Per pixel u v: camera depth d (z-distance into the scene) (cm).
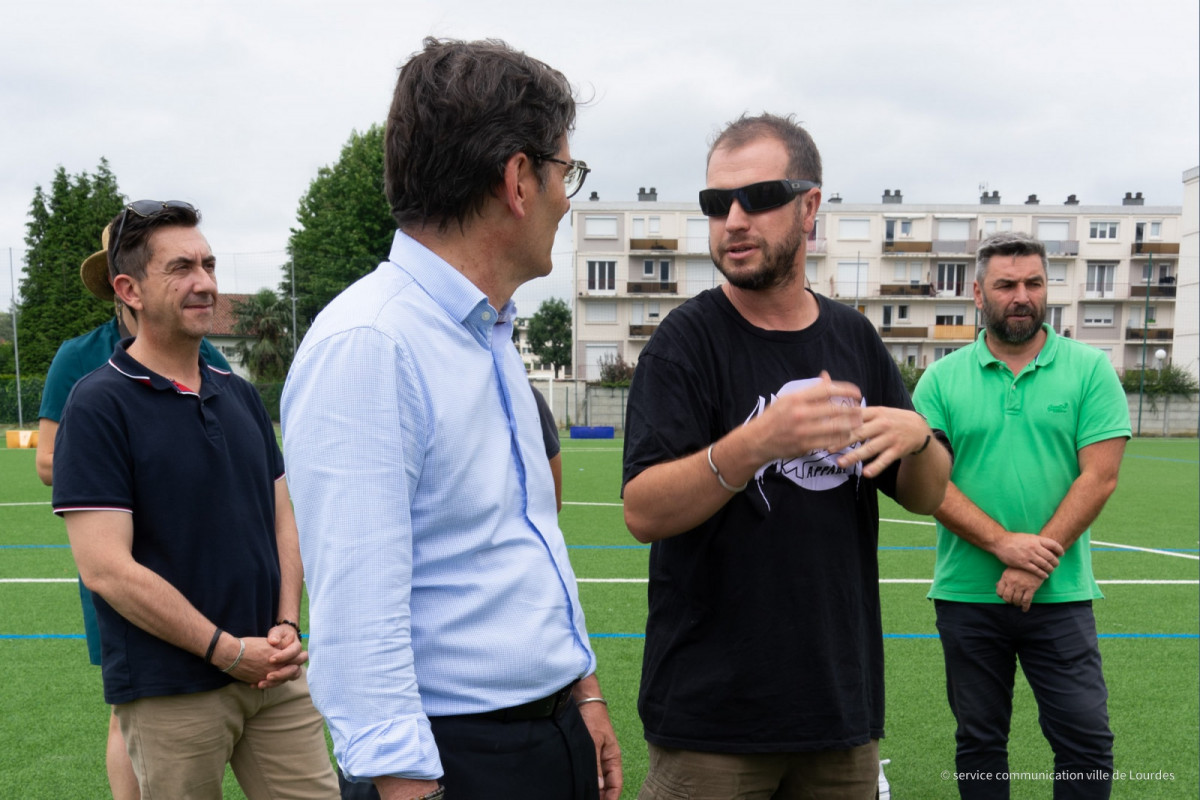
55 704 392
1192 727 368
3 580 639
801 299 189
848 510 182
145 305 206
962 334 4494
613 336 4397
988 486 266
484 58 130
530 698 132
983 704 263
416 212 132
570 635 143
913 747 354
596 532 854
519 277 142
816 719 174
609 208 4362
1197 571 681
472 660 126
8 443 2017
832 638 177
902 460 184
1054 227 4600
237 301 3109
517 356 150
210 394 215
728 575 174
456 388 126
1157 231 4622
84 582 191
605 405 2839
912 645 491
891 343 4547
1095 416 259
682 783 180
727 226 175
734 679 174
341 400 115
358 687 111
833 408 140
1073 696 251
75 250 3666
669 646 182
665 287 4362
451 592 125
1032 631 257
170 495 200
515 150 129
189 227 210
